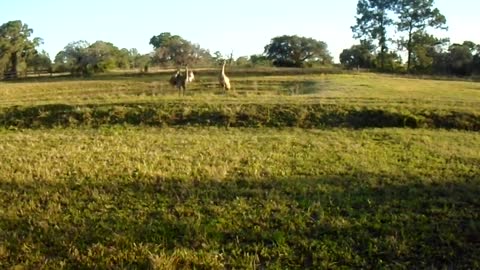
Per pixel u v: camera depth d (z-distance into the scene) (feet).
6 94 120.47
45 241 22.67
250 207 26.68
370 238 22.54
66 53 267.59
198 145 45.14
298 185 30.58
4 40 289.94
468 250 21.43
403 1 249.55
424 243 22.07
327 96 78.54
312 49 287.69
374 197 28.32
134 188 30.25
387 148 44.11
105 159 38.45
